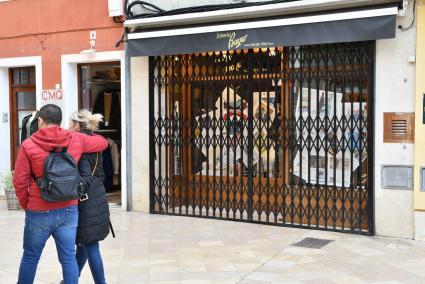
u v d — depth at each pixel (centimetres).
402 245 676
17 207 976
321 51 747
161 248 685
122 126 912
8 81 1088
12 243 727
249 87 802
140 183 906
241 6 771
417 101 680
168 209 890
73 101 987
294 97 773
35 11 1000
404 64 690
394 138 701
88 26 941
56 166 443
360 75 720
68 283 462
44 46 995
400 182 702
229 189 835
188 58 850
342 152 742
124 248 686
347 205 745
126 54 868
